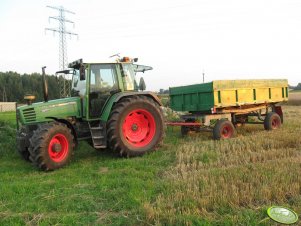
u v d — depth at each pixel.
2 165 8.88
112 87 9.20
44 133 7.79
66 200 5.57
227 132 10.89
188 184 5.54
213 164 7.29
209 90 10.70
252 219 4.35
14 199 5.82
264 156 7.73
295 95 45.56
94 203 5.38
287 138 9.48
